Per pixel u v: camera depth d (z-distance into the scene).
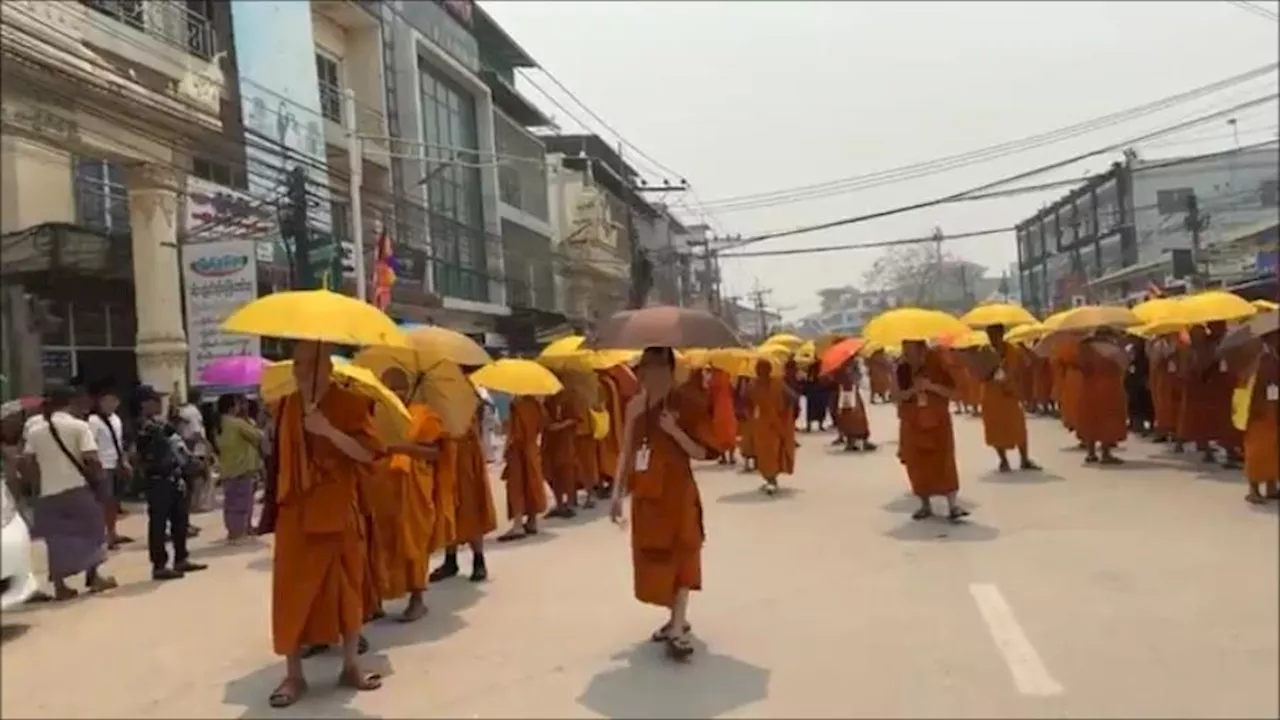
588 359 12.46
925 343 10.65
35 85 12.44
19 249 14.88
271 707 5.76
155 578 9.76
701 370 14.45
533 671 6.19
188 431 14.06
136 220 15.55
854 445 18.92
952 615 6.94
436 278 29.25
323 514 5.82
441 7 32.16
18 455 9.93
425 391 7.78
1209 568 7.75
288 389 6.16
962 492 12.48
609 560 9.59
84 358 16.92
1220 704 5.07
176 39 17.41
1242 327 11.05
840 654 6.22
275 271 19.05
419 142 26.50
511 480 11.10
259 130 19.72
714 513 12.04
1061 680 5.54
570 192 42.72
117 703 5.93
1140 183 32.44
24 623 7.98
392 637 7.15
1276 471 10.38
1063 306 38.38
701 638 6.71
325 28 26.08
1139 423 17.64
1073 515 10.44
